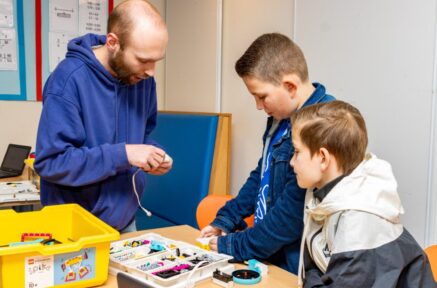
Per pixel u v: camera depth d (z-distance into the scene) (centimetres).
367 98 189
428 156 167
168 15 335
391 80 179
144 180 158
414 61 171
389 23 179
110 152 129
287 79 123
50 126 130
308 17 215
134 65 133
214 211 191
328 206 101
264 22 246
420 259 102
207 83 293
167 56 339
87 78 138
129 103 150
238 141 273
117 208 146
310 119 106
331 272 96
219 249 130
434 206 167
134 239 138
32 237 131
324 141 103
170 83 338
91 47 148
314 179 106
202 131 271
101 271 111
